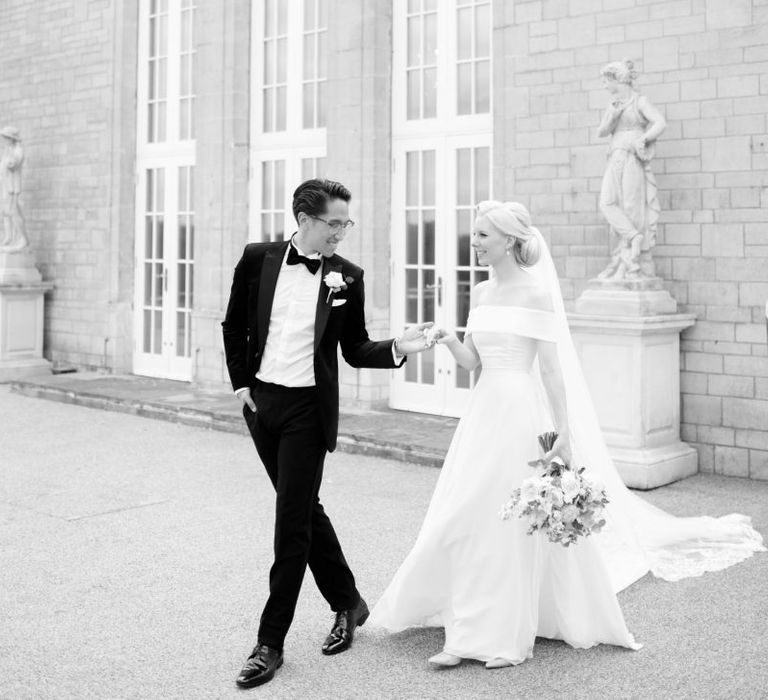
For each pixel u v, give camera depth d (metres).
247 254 3.73
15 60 12.87
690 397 7.07
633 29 7.30
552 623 3.77
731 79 6.84
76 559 4.95
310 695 3.33
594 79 7.55
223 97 10.38
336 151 9.34
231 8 10.30
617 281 6.79
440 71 8.91
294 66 10.04
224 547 5.16
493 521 3.60
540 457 3.69
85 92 12.01
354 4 9.12
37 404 10.38
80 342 12.24
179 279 11.41
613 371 6.64
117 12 11.61
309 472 3.54
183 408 9.20
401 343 3.73
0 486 6.64
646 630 3.92
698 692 3.31
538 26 7.85
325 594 3.78
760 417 6.79
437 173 8.96
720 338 6.93
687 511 5.91
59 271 12.44
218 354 10.41
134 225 11.87
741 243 6.83
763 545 5.17
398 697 3.30
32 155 12.72
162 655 3.69
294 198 3.63
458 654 3.55
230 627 3.99
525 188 8.00
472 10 8.71
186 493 6.43
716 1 6.88
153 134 11.67
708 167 6.96
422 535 3.79
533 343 3.78
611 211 6.85
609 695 3.29
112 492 6.45
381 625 3.82
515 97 8.02
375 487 6.55
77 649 3.75
